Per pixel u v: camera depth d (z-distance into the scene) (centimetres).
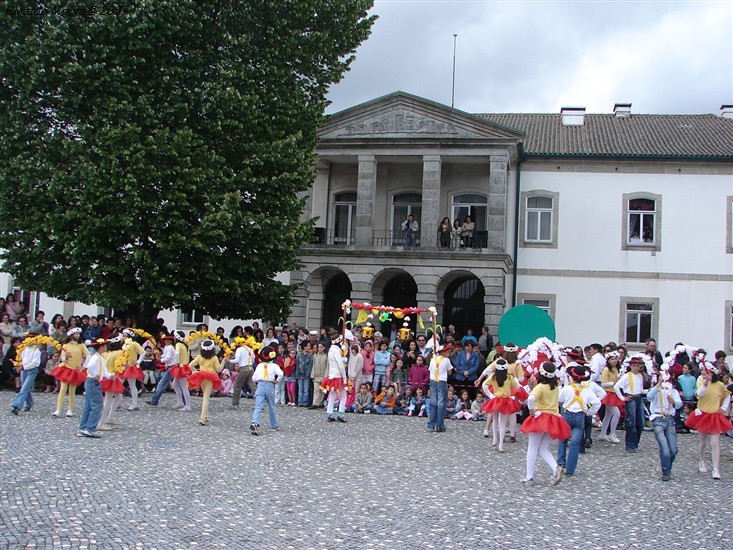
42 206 2319
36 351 1788
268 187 2489
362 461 1388
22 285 2467
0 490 1009
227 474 1199
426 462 1418
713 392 1425
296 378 2384
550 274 3409
